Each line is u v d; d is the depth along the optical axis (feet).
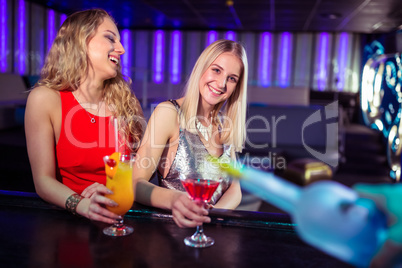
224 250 3.09
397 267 1.32
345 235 1.29
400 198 1.28
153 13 32.40
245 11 30.07
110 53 5.24
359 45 39.88
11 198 4.15
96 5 29.86
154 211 3.86
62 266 2.72
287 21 34.17
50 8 31.22
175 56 41.32
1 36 25.99
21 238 3.21
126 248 3.07
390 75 28.27
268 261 2.91
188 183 3.14
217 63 5.12
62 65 5.15
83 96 5.35
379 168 22.99
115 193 3.28
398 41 26.22
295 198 1.37
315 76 40.57
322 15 30.83
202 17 33.71
